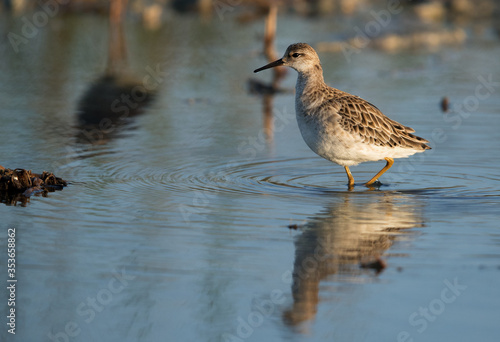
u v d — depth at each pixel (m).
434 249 10.68
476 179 14.40
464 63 25.66
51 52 25.95
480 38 29.97
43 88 21.70
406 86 22.22
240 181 14.12
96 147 16.28
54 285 9.62
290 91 22.27
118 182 13.84
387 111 19.34
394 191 13.62
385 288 9.52
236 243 10.89
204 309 9.09
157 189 13.44
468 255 10.46
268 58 25.36
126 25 30.31
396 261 10.28
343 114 13.32
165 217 11.95
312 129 13.65
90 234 11.17
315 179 14.44
